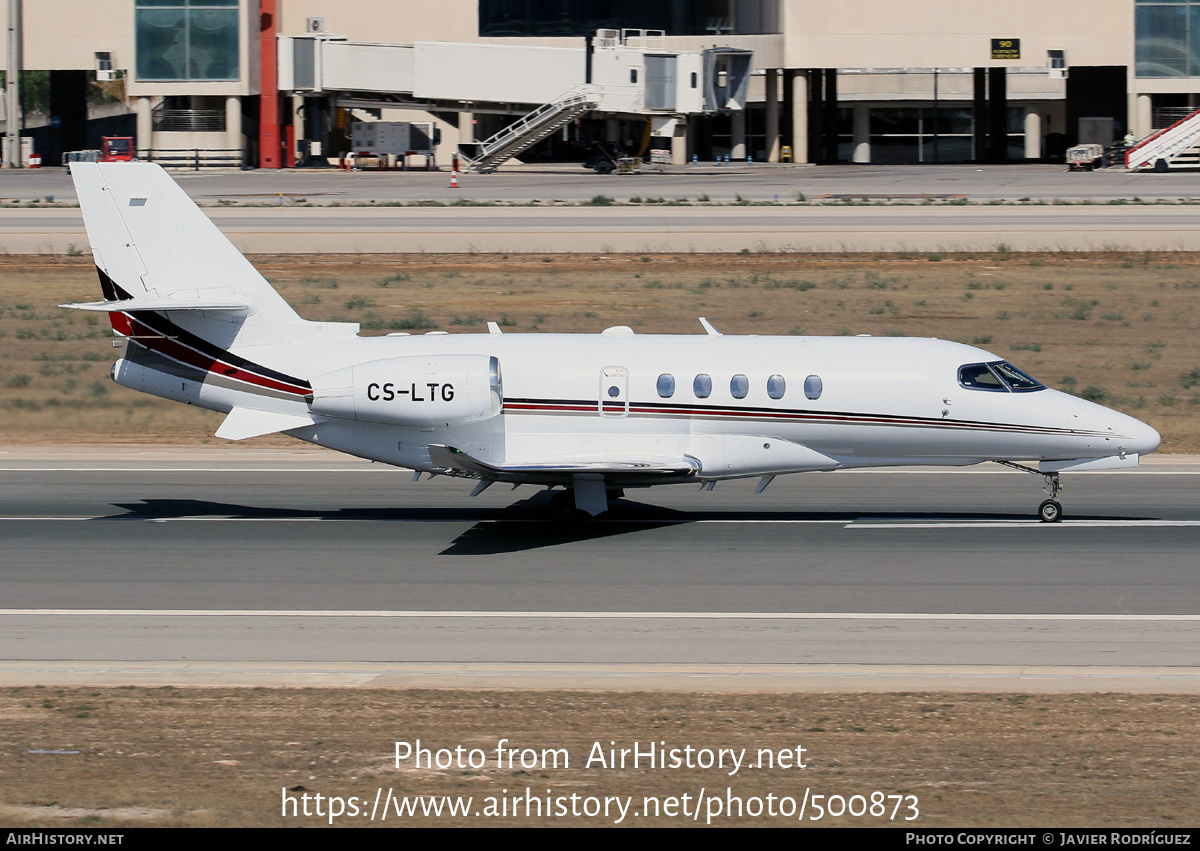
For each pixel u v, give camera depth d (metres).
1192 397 129.38
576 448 81.25
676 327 161.62
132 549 76.44
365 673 55.19
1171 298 178.50
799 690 52.72
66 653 58.00
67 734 47.06
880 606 65.38
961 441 81.44
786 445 81.56
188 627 61.97
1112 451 81.19
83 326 163.75
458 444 81.31
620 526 82.56
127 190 81.31
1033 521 83.75
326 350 81.88
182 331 82.00
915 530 81.19
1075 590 68.12
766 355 81.75
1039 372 140.38
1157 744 46.28
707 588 68.62
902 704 50.81
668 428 81.12
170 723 48.31
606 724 48.44
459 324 162.62
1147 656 57.66
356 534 80.31
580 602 66.19
